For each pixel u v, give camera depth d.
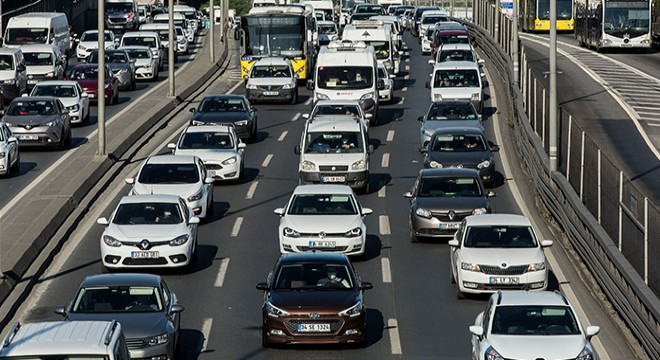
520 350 27.09
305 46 93.31
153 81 99.25
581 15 123.44
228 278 39.75
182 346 32.09
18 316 35.22
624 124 72.00
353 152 54.88
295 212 42.59
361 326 31.42
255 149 66.81
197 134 57.72
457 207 44.44
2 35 128.75
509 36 95.75
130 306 29.70
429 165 55.44
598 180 42.78
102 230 47.16
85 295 29.94
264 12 93.50
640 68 101.38
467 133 57.47
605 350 32.06
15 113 64.56
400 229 47.78
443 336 33.06
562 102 80.75
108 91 82.88
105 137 64.38
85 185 54.16
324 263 32.91
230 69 112.31
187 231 40.16
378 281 39.50
